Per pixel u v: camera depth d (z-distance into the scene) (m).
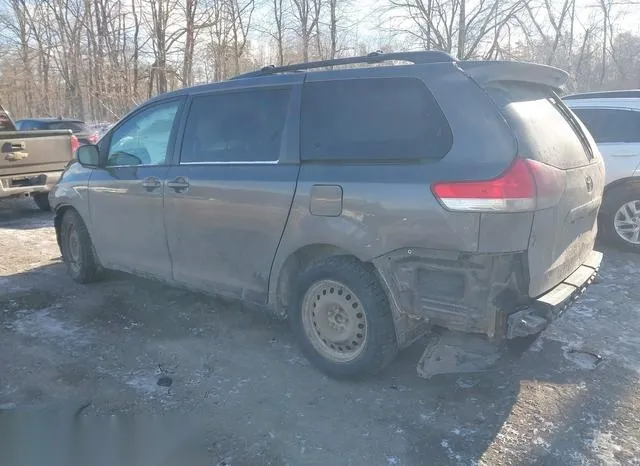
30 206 10.57
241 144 3.86
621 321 4.44
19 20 34.09
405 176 3.06
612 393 3.37
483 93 3.00
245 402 3.30
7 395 3.39
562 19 19.70
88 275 5.34
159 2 24.67
